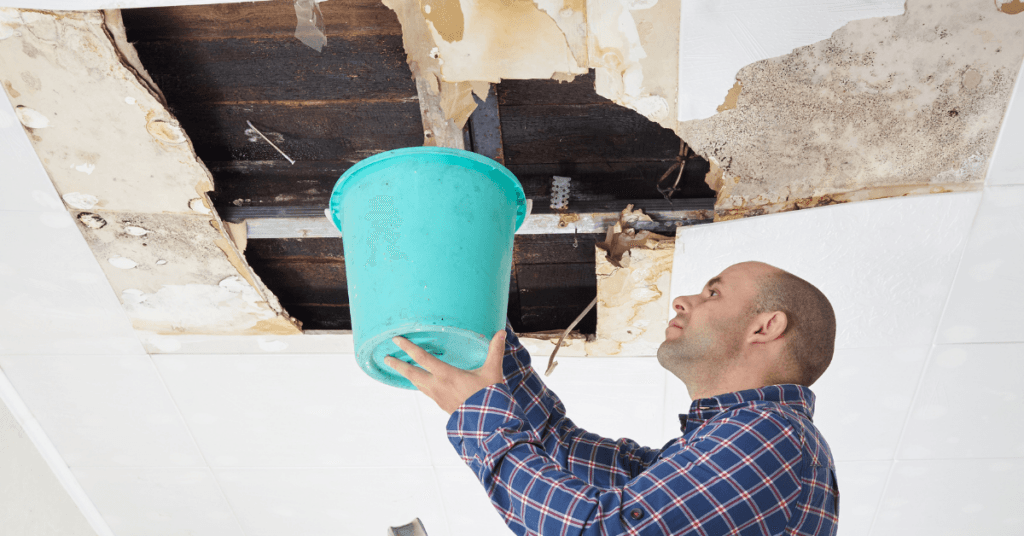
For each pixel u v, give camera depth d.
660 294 1.52
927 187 1.29
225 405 1.83
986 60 1.10
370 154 1.35
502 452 0.89
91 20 1.09
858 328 1.55
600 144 1.31
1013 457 1.79
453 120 1.24
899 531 2.04
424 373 0.96
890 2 1.05
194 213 1.38
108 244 1.45
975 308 1.48
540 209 1.41
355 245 1.06
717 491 0.85
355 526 2.16
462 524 2.12
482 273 1.04
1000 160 1.23
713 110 1.19
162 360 1.73
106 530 2.19
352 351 1.70
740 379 1.13
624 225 1.41
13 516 2.01
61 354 1.70
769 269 1.19
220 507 2.12
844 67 1.12
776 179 1.29
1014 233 1.34
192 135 1.30
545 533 0.84
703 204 1.38
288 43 1.17
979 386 1.63
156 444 1.93
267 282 1.61
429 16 1.10
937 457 1.82
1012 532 1.98
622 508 0.83
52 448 1.94
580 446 1.21
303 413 1.84
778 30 1.09
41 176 1.31
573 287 1.62
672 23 1.09
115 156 1.28
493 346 0.97
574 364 1.72
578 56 1.13
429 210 1.02
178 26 1.15
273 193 1.41
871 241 1.37
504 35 1.11
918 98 1.15
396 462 1.96
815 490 0.91
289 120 1.29
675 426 1.84
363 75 1.21
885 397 1.69
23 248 1.45
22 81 1.16
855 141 1.22
